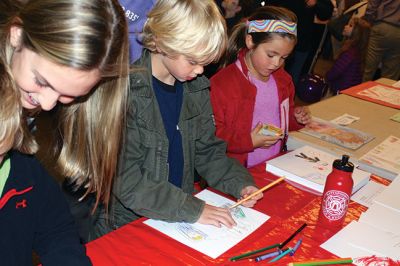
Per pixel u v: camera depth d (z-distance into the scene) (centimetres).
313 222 123
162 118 137
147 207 120
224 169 145
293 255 108
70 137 116
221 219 118
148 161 133
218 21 120
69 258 97
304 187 141
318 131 186
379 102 230
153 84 135
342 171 116
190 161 147
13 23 77
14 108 76
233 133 179
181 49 115
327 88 351
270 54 171
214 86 180
